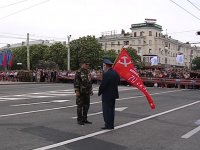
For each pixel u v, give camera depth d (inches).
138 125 397.4
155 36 4411.9
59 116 458.6
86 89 392.2
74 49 2832.2
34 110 519.8
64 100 685.3
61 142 298.5
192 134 346.6
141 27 4411.9
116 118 451.5
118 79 370.0
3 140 303.7
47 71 1667.1
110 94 363.3
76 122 409.4
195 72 1406.3
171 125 402.0
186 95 911.7
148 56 4079.7
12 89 1034.7
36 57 3666.3
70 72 1595.7
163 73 1418.6
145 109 559.5
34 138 313.3
